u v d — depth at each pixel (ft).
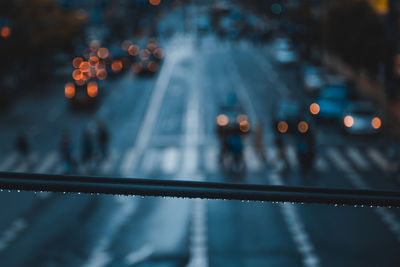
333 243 53.26
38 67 195.62
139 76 209.56
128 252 52.70
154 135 118.52
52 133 124.98
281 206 65.92
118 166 93.76
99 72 205.67
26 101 168.25
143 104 156.87
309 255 50.29
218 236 56.54
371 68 158.71
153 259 50.52
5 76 183.32
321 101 122.93
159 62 245.45
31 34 172.55
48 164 98.48
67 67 231.50
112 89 185.88
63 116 144.15
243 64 236.84
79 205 69.92
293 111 114.83
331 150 98.84
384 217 60.59
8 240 57.93
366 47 154.40
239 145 85.71
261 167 89.04
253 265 48.34
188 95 169.27
